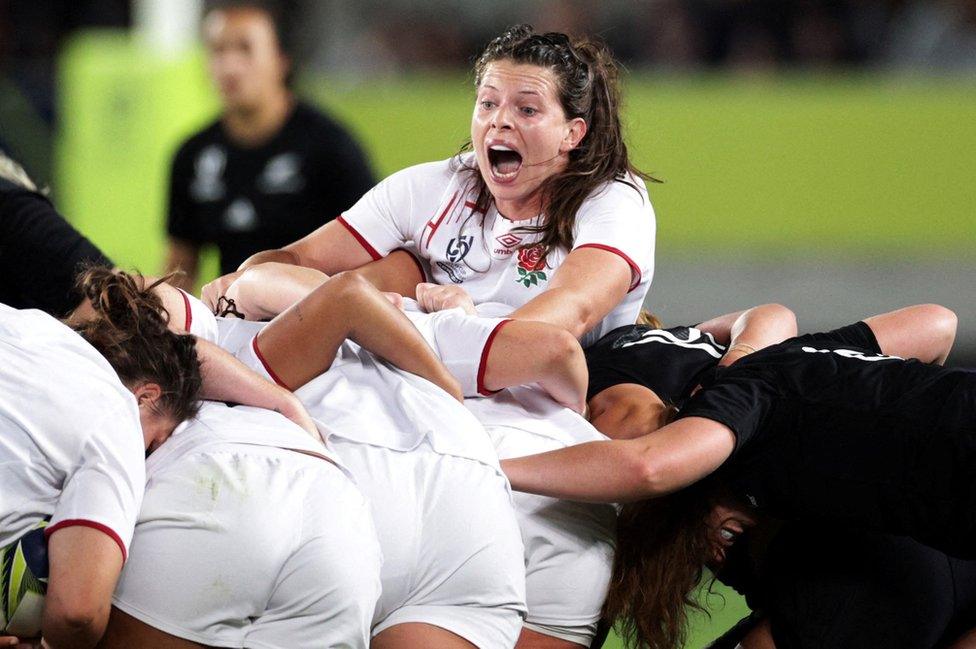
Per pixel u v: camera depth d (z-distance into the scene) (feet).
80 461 25.70
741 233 90.33
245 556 25.59
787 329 36.04
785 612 30.76
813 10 94.89
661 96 90.27
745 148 89.81
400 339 29.81
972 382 29.19
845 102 89.56
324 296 29.58
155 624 25.57
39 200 39.58
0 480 25.40
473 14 107.96
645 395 32.68
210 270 63.77
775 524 31.99
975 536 28.43
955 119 88.99
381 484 27.76
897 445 28.73
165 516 25.81
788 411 29.78
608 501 28.84
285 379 29.91
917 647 30.27
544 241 35.22
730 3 95.50
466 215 36.45
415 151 88.89
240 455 26.66
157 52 84.94
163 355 27.63
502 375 30.91
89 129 81.51
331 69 102.27
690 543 31.01
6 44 92.73
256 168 54.70
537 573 29.71
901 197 89.35
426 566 27.61
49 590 24.68
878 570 30.27
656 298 89.97
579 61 34.94
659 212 90.68
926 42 94.32
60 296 38.91
